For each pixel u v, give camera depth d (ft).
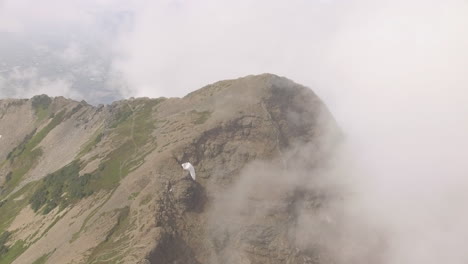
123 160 352.69
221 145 353.31
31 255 285.84
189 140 341.41
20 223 348.79
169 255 253.85
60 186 360.69
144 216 267.80
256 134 368.27
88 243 261.03
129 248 243.19
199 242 285.84
